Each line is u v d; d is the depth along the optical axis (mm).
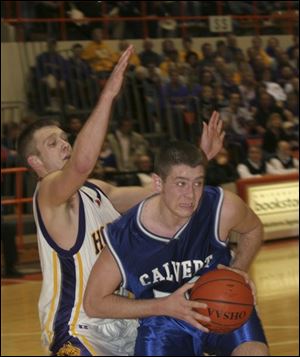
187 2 25859
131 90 21531
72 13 24109
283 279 14406
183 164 5273
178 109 21297
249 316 5477
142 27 24797
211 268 5762
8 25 23016
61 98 21281
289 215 18812
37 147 6102
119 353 6004
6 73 22328
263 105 22109
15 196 18250
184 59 22891
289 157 19922
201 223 5660
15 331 11727
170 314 5348
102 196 6191
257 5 27156
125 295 6062
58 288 5898
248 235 6035
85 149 5227
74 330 5898
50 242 5832
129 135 19500
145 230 5543
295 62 25141
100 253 5680
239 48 24375
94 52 22094
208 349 5895
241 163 19859
